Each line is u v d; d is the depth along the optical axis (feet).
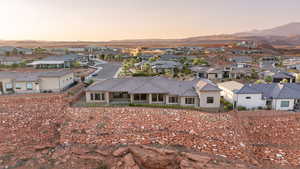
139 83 122.52
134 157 80.79
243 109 103.30
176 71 227.61
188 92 111.04
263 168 71.92
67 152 84.74
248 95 104.63
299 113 94.53
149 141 87.30
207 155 78.79
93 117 100.58
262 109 103.86
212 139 86.84
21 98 111.34
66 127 97.60
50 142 91.45
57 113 105.19
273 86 115.65
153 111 100.94
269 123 92.07
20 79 123.85
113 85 119.34
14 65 233.76
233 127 91.04
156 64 240.73
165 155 78.54
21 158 82.38
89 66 271.49
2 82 122.93
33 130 98.32
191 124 93.76
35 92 124.06
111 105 108.68
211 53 535.19
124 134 91.61
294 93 106.42
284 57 479.00
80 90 134.21
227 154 79.46
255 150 82.43
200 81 122.93
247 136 87.97
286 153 79.61
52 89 126.72
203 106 105.19
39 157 82.84
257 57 470.80
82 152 84.02
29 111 106.52
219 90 103.19
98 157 80.84
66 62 255.29
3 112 104.68
